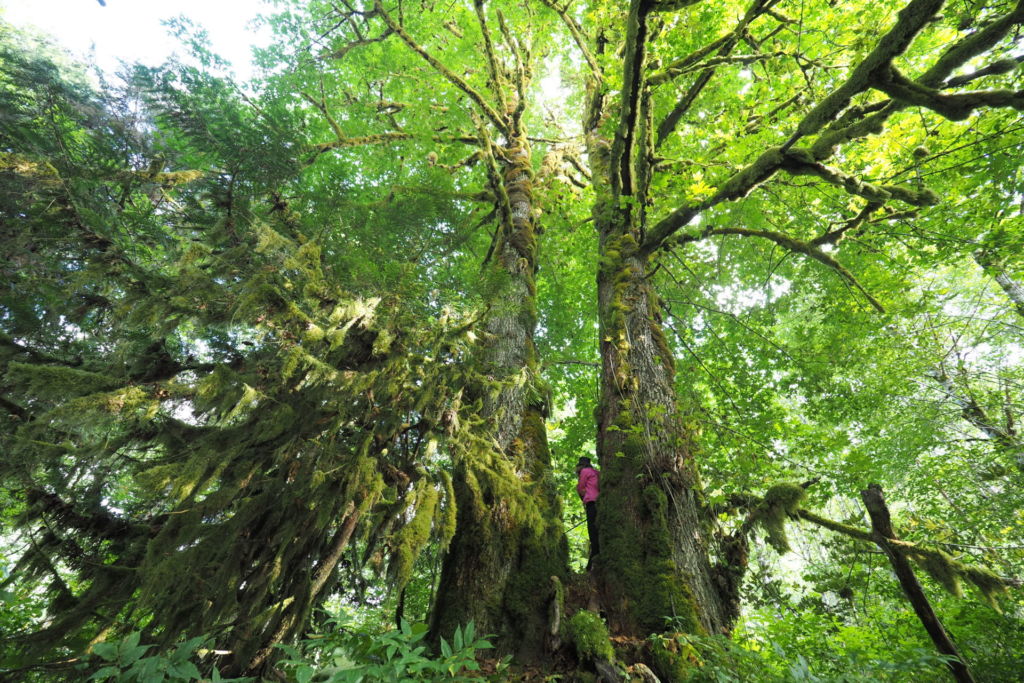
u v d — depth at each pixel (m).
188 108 3.33
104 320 3.58
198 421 3.38
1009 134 5.69
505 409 4.66
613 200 5.61
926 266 7.16
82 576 3.32
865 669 3.21
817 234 7.56
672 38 5.84
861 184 4.17
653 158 5.55
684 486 4.09
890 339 9.73
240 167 3.38
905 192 4.11
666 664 2.94
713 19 6.05
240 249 3.01
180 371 3.17
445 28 8.91
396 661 2.03
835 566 6.01
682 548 3.72
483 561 3.70
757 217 6.38
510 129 8.73
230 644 2.80
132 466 3.37
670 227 5.55
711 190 4.84
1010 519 7.60
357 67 8.59
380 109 8.23
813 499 5.61
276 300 2.68
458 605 3.50
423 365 3.34
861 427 10.25
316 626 3.62
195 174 3.40
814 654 4.56
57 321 3.64
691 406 5.19
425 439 3.46
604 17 6.54
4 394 3.28
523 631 3.33
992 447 9.12
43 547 3.26
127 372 3.06
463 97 8.24
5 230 3.19
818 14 5.99
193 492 2.66
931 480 9.05
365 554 3.74
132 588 2.99
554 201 7.53
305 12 8.07
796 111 6.39
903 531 7.47
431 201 4.07
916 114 6.57
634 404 4.67
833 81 6.38
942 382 10.17
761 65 6.80
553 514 4.09
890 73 3.11
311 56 7.69
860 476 5.44
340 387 2.85
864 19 5.80
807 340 9.31
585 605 3.58
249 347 3.54
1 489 3.35
